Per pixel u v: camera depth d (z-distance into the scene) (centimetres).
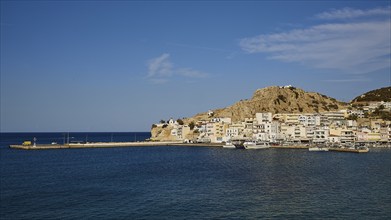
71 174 11006
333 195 7312
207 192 7775
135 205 6719
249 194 7488
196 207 6512
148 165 13550
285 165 12688
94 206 6669
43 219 5897
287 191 7750
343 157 15788
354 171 10806
